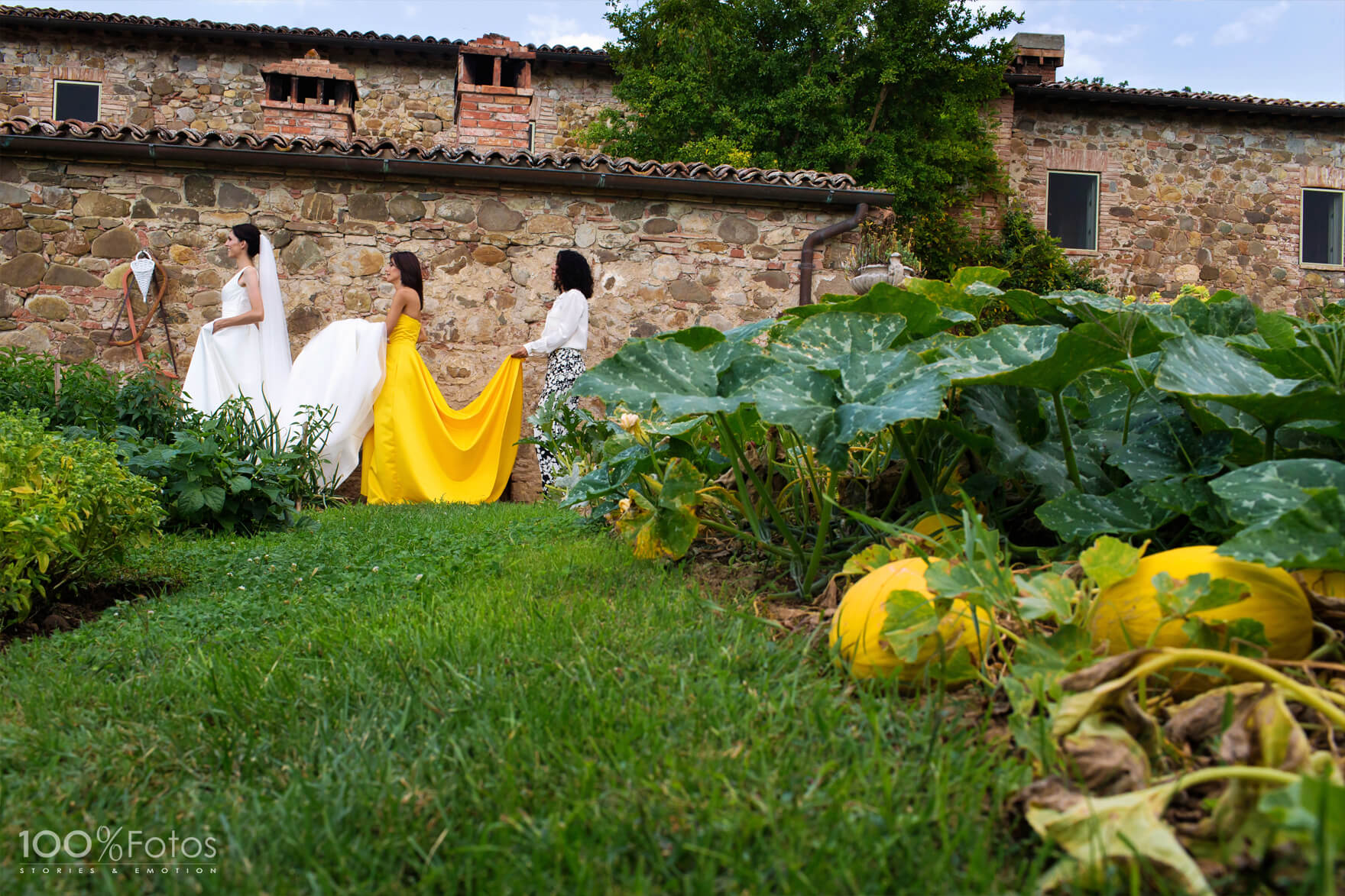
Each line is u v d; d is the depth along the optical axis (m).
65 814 1.31
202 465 4.36
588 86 13.16
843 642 1.63
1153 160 13.20
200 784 1.40
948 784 1.16
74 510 2.58
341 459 6.15
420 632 2.05
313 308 7.23
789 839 1.07
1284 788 0.88
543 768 1.29
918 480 2.20
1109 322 1.71
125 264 7.04
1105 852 0.93
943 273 12.34
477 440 6.46
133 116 11.84
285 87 10.41
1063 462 2.04
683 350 2.10
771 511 2.27
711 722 1.42
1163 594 1.31
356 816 1.21
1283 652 1.34
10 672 2.09
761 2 12.33
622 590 2.37
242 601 2.72
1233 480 1.45
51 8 11.30
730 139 12.16
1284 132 13.23
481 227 7.42
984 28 12.58
